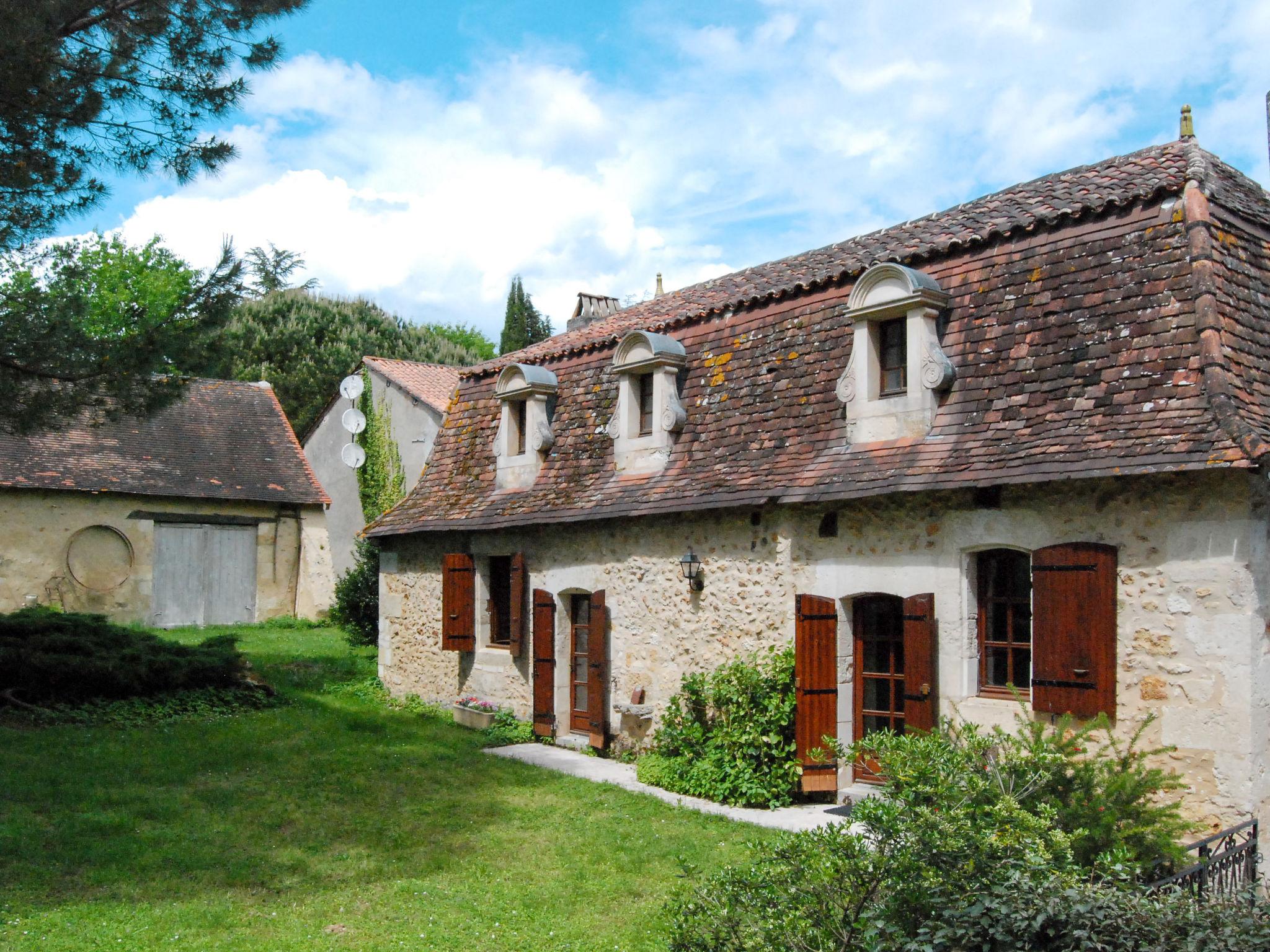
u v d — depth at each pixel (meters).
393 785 9.80
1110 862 4.57
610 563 11.80
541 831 8.45
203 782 9.61
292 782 9.73
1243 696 6.80
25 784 8.93
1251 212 8.45
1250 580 6.83
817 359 10.34
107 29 9.51
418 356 39.75
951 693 8.46
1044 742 6.41
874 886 4.40
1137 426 7.39
